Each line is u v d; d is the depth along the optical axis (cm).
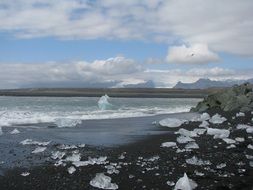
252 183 1004
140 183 1000
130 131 2011
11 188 954
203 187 962
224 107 3653
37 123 2375
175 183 998
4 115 2758
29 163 1222
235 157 1312
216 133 1820
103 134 1892
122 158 1298
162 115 3142
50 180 1025
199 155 1341
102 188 958
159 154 1363
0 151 1420
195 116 2989
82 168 1155
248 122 2445
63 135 1855
